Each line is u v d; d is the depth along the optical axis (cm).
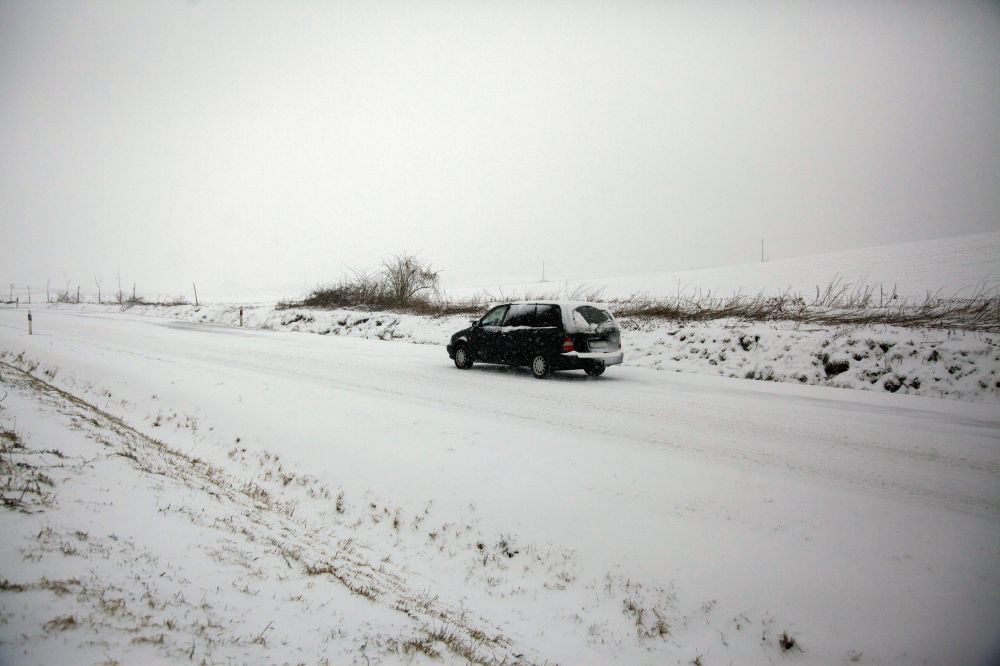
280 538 549
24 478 489
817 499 597
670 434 826
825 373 1262
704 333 1538
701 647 452
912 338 1241
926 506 580
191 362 1488
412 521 652
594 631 475
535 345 1297
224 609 358
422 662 362
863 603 457
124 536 426
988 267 2964
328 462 794
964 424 887
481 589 536
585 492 650
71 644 276
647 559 544
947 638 417
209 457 840
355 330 2417
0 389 943
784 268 4297
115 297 8262
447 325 2170
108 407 1080
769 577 496
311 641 347
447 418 898
